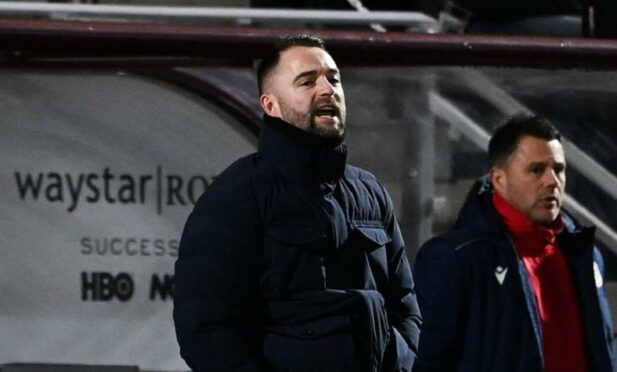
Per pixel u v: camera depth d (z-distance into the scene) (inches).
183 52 659.4
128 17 681.0
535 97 705.6
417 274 570.9
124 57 657.6
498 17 786.2
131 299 674.2
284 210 450.0
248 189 450.6
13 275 668.7
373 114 692.7
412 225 700.7
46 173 667.4
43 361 671.1
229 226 445.4
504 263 561.6
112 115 667.4
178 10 685.3
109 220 671.1
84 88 663.8
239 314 446.3
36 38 645.9
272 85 460.8
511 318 558.3
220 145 673.0
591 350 572.1
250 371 443.2
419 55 679.7
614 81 706.2
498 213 570.9
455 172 701.3
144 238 673.0
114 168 669.9
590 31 762.8
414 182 699.4
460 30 754.8
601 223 731.4
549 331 567.8
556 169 573.9
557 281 574.2
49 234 670.5
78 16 675.4
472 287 560.1
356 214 468.1
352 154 695.1
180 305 447.2
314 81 456.1
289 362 446.9
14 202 668.1
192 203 674.8
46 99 663.8
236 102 668.7
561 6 799.7
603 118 715.4
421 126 695.7
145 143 670.5
